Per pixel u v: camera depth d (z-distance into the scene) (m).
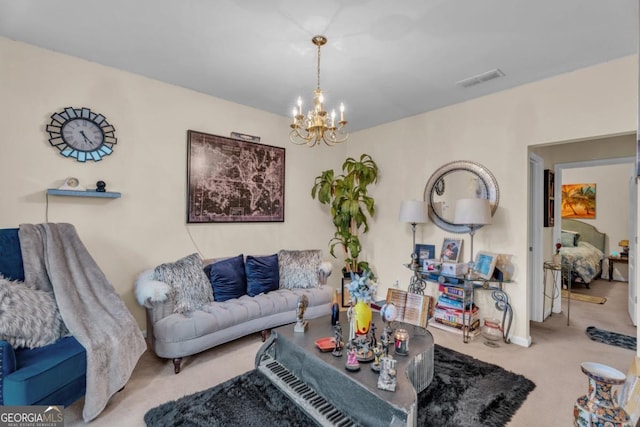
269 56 2.53
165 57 2.57
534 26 2.08
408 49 2.39
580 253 5.38
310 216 4.36
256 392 2.06
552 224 4.01
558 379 2.28
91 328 1.92
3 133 2.29
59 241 2.16
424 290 3.62
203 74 2.87
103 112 2.71
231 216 3.54
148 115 2.96
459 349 2.81
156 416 1.81
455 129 3.52
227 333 2.62
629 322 3.61
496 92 3.18
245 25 2.11
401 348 1.87
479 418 1.82
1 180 2.28
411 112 3.81
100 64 2.69
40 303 1.89
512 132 3.07
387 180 4.24
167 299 2.47
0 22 2.09
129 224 2.87
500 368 2.42
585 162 3.81
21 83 2.35
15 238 2.05
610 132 2.52
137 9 1.95
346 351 1.88
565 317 3.79
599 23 2.04
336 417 1.69
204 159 3.32
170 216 3.11
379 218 4.35
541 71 2.73
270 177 3.89
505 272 3.06
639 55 1.75
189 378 2.27
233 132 3.56
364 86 3.07
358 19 2.03
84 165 2.63
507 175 3.10
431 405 1.93
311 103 3.58
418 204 3.43
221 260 3.19
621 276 5.92
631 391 1.35
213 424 1.75
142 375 2.30
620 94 2.48
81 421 1.78
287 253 3.59
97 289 2.18
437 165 3.68
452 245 3.49
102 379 1.84
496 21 2.03
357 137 4.65
